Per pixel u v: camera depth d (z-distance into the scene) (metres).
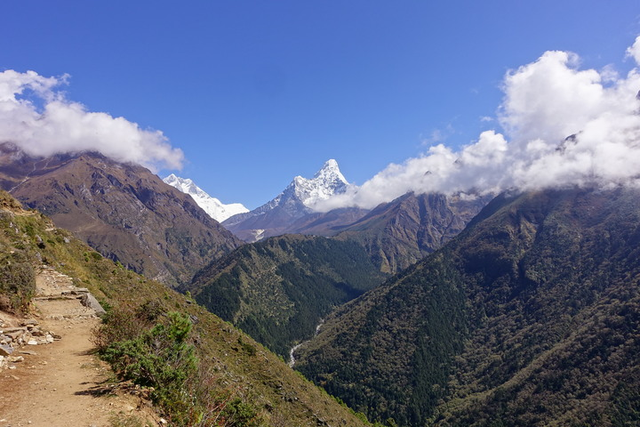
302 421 33.41
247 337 51.81
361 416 74.31
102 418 9.00
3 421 8.17
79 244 38.62
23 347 13.98
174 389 11.48
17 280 17.53
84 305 21.92
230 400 13.89
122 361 12.58
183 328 13.30
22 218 32.91
